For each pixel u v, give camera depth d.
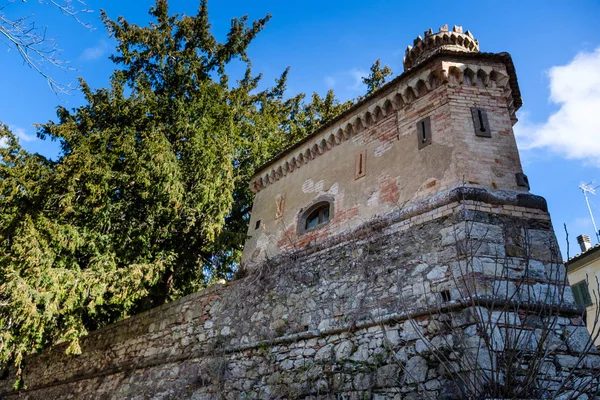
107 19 16.34
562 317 6.55
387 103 10.76
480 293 6.64
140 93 14.51
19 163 12.25
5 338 10.50
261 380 8.85
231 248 15.83
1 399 16.08
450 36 13.66
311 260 9.98
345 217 10.15
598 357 6.24
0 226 11.14
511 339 5.78
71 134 12.49
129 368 12.12
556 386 5.86
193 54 17.36
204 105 15.27
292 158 13.10
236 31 18.59
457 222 7.62
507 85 9.76
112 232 12.61
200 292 11.88
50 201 11.48
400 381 6.77
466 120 9.09
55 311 10.64
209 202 14.12
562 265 7.10
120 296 12.09
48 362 15.38
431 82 9.98
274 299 10.01
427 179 8.82
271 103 21.38
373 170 10.27
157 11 17.69
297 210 11.81
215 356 10.05
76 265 11.63
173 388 10.43
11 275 10.23
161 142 13.03
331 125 12.23
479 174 8.25
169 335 11.79
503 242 7.31
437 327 6.77
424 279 7.54
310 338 8.55
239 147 16.98
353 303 8.37
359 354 7.60
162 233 13.66
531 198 7.92
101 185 11.98
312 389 7.87
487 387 5.40
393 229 8.70
